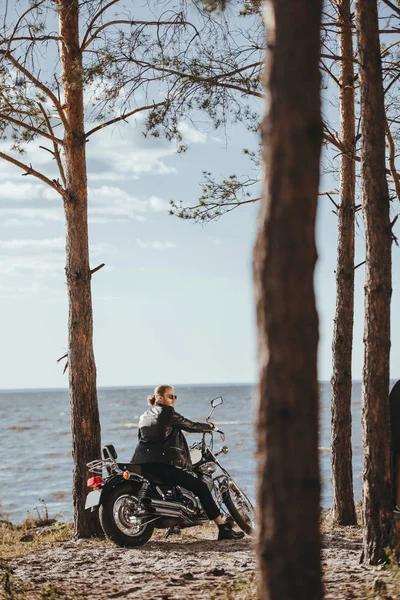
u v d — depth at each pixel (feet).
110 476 35.78
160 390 37.24
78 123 40.34
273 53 13.17
